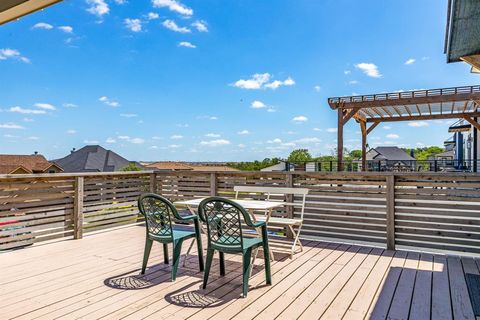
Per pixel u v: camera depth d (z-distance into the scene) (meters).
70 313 2.57
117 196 5.78
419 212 4.34
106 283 3.20
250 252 2.96
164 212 3.33
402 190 4.41
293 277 3.36
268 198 4.92
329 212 4.93
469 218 4.07
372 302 2.77
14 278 3.34
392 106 10.17
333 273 3.48
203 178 5.93
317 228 5.02
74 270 3.58
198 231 3.55
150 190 6.35
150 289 3.05
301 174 5.09
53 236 4.80
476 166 12.63
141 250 4.39
